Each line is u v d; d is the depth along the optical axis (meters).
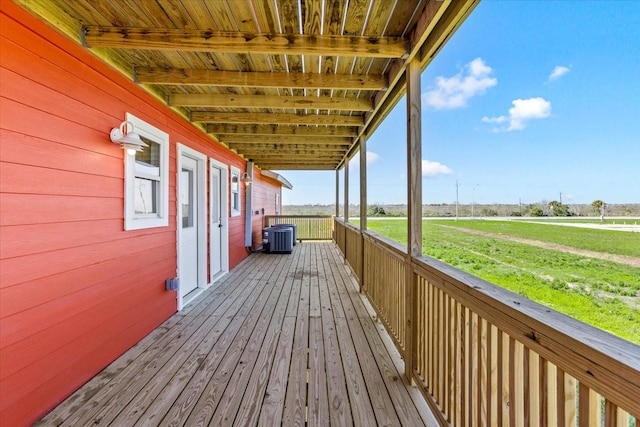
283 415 1.84
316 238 11.12
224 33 2.15
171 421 1.78
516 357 1.14
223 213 5.65
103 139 2.38
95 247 2.29
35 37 1.81
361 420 1.80
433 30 2.00
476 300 1.34
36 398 1.79
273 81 2.85
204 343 2.79
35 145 1.80
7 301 1.64
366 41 2.19
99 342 2.32
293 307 3.80
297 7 1.90
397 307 2.61
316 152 6.65
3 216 1.62
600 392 0.76
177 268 3.64
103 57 2.29
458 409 1.59
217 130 4.66
